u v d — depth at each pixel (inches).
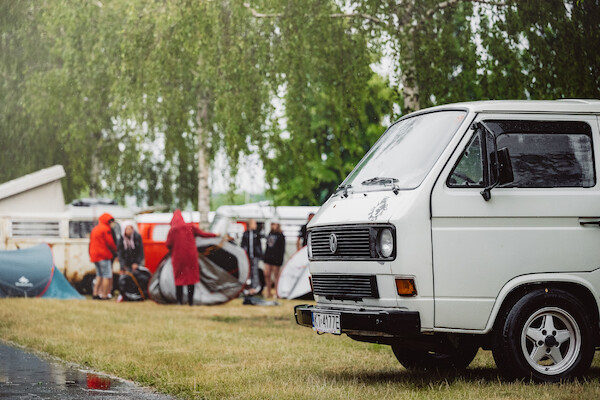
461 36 732.7
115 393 394.6
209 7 896.9
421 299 374.3
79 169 1600.6
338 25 853.2
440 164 382.6
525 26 676.7
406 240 374.6
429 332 378.6
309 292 1077.1
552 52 668.1
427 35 732.0
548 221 387.5
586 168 397.4
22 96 1470.2
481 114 394.0
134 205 1647.4
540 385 373.1
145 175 1622.8
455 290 376.8
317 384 391.5
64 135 1481.3
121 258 1036.5
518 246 382.6
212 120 1307.8
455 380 403.9
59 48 1374.3
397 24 758.5
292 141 1123.9
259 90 936.9
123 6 1212.5
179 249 965.8
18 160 1587.1
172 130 1363.2
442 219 378.0
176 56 960.9
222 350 544.1
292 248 1286.9
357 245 393.4
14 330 669.3
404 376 429.7
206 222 1311.5
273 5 868.6
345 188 426.0
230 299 979.9
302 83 932.0
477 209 380.5
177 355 517.3
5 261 1050.7
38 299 1015.0
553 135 397.4
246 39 903.1
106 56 1256.8
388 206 383.9
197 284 974.4
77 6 1246.3
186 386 399.9
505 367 381.7
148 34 966.4
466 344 401.1
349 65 862.5
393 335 379.6
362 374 438.6
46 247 1080.8
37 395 388.5
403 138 420.8
